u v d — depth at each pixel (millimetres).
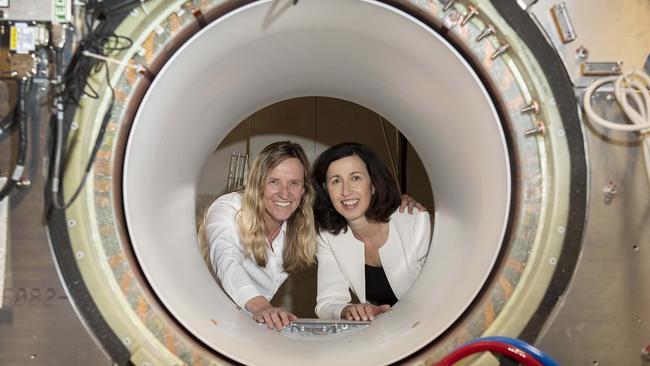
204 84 1978
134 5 1644
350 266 3461
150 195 1852
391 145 4715
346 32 1933
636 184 1720
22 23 1620
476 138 1879
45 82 1645
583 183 1713
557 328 1689
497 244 1726
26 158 1637
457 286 1899
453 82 1852
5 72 1650
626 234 1712
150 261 1731
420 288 2322
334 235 3521
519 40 1713
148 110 1699
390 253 3410
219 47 1833
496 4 1716
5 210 1617
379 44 1954
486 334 1672
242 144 4684
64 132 1623
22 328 1631
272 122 4652
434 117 2168
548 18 1723
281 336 2154
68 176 1621
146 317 1645
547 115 1704
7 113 1649
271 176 3385
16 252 1631
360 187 3375
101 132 1624
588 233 1708
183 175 2197
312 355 1915
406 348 1782
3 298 1627
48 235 1632
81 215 1622
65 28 1628
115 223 1637
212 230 3266
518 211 1704
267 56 2076
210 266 3428
